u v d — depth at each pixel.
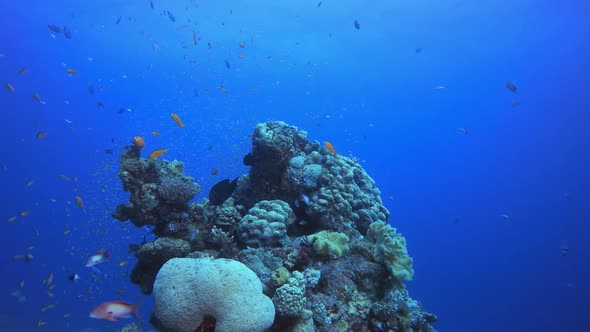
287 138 8.08
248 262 5.91
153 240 7.42
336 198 7.85
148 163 7.23
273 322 5.04
